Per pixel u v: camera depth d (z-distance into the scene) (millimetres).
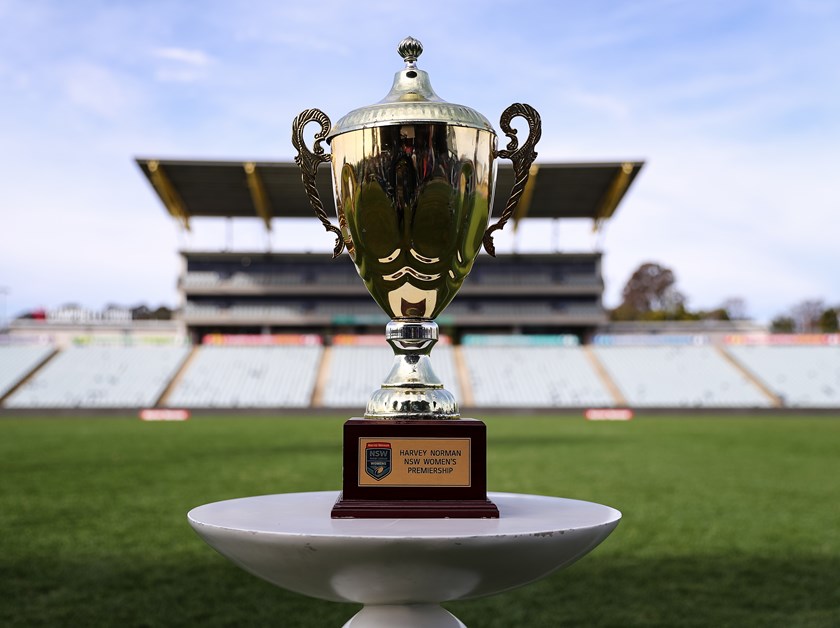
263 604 6117
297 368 41938
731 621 5723
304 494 2850
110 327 48938
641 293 77875
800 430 26891
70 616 5777
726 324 49094
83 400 37844
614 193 39312
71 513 10109
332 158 2602
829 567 7367
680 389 40438
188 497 11422
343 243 2699
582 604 6184
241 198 40875
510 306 44469
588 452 18891
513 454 18375
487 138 2533
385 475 2303
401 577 1979
